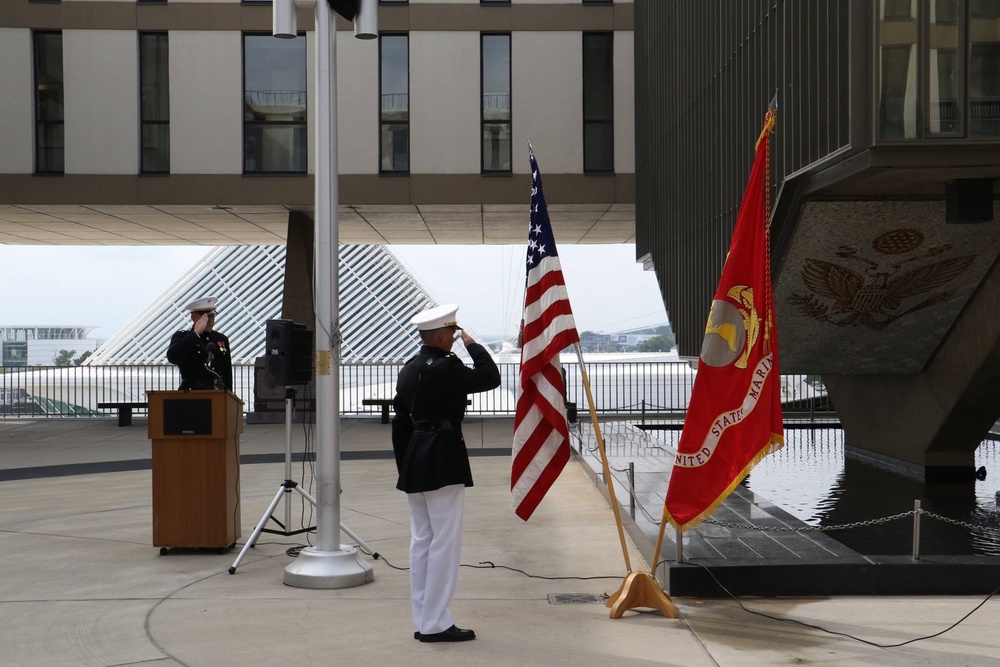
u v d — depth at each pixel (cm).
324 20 774
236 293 6138
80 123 2111
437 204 2152
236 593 738
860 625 638
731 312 701
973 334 1148
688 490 693
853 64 866
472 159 2145
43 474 1455
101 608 699
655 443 1552
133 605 706
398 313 6047
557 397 705
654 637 616
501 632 630
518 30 2150
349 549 780
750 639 610
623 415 2453
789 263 1122
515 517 1055
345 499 1208
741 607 683
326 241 768
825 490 1163
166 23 2116
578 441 1600
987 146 862
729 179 1293
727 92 1305
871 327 1221
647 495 1047
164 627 649
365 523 1041
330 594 733
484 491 1247
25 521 1059
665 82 1747
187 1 2114
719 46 1345
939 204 1018
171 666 568
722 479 689
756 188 707
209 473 873
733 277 702
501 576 786
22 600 723
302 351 877
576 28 2147
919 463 1295
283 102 2153
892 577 711
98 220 2344
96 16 2105
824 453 1539
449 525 616
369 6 779
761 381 689
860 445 1509
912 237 1062
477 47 2147
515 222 2423
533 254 722
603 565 823
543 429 711
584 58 2178
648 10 1938
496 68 2177
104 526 1027
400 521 1052
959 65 859
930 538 866
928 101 861
